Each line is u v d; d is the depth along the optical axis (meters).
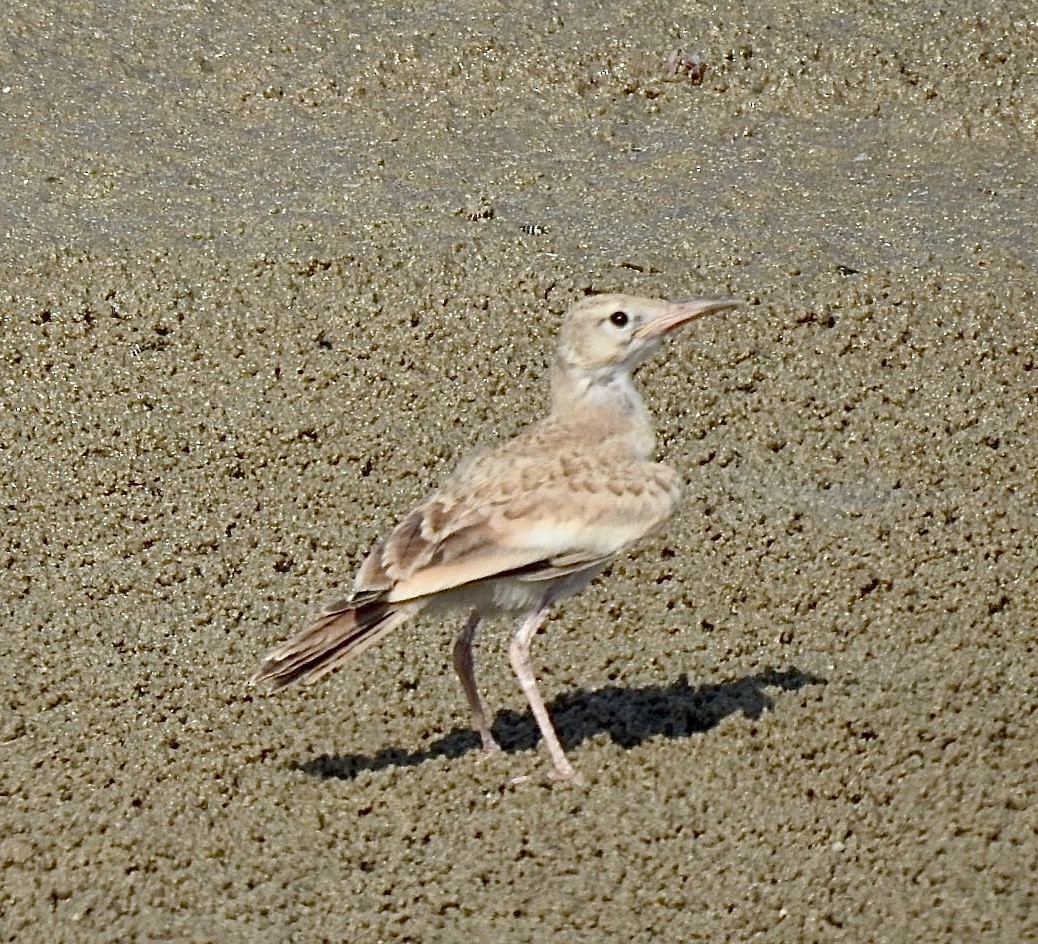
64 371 16.31
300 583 13.91
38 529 14.61
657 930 10.26
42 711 12.48
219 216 18.03
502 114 19.50
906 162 18.73
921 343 16.16
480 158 18.88
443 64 19.88
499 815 11.12
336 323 16.70
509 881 10.64
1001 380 15.77
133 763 11.80
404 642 12.99
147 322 16.80
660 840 10.88
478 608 11.30
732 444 15.23
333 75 19.89
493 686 12.50
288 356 16.38
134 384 16.16
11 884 10.81
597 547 11.10
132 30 20.62
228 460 15.30
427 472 15.08
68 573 14.12
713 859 10.70
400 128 19.36
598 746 11.59
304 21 20.52
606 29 20.11
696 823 10.98
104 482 15.12
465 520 10.88
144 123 19.47
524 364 16.16
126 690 12.66
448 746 11.90
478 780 11.39
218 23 20.62
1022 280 16.75
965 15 19.86
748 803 11.12
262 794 11.45
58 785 11.61
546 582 11.16
